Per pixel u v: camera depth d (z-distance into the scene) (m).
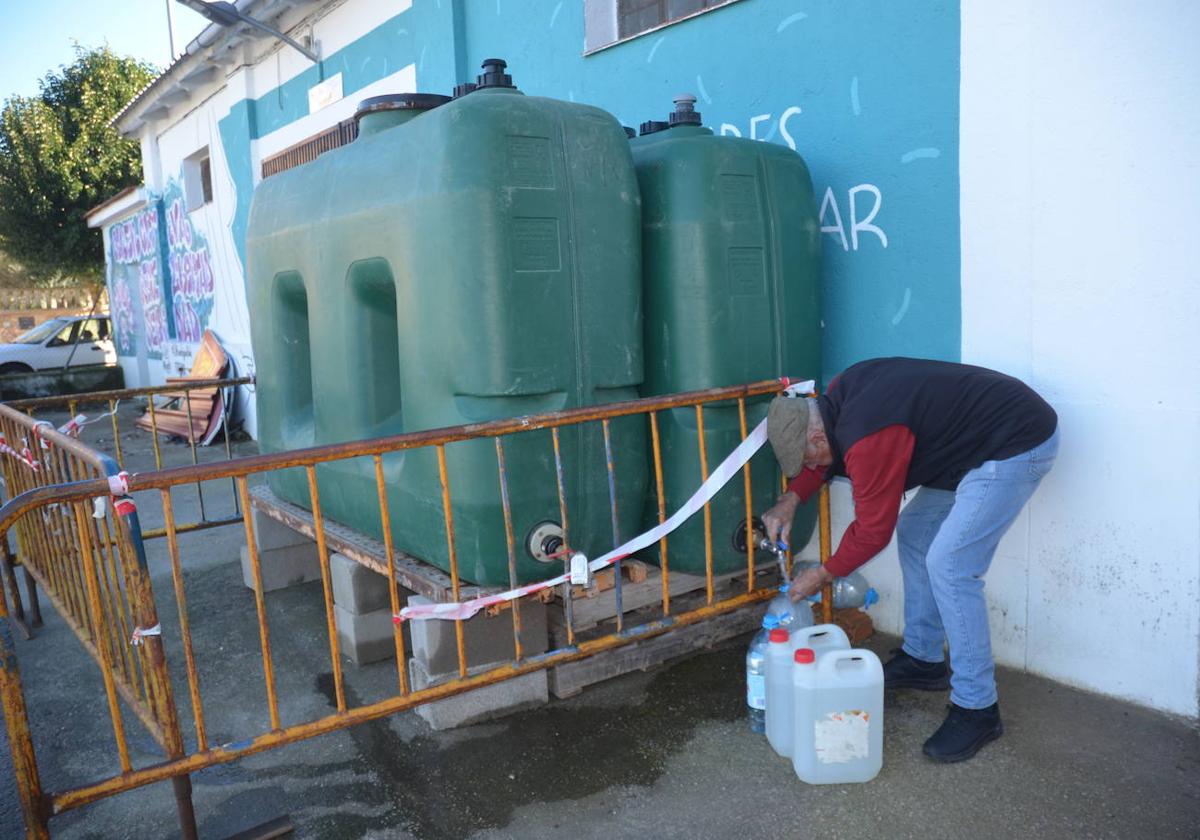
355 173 3.32
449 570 3.07
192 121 11.38
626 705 3.14
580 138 2.96
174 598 4.62
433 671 2.98
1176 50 2.62
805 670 2.56
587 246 2.96
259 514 4.57
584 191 2.95
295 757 2.92
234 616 4.31
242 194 9.99
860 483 2.50
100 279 21.41
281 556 4.67
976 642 2.69
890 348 3.56
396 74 7.03
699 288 3.17
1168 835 2.30
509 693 3.11
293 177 3.89
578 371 2.98
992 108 3.09
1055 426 2.61
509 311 2.82
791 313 3.38
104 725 3.28
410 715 3.14
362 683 3.49
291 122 8.91
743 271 3.24
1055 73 2.90
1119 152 2.78
